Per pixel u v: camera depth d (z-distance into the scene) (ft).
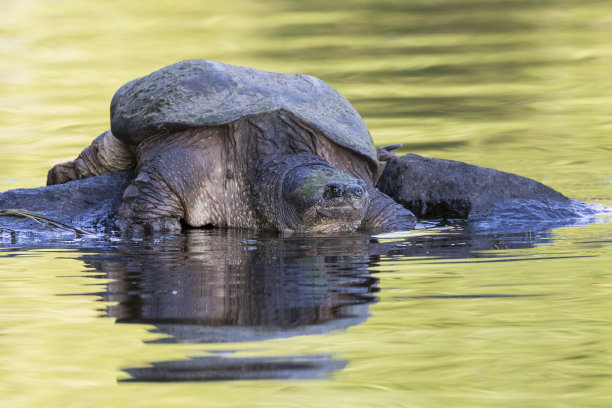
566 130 138.72
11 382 40.65
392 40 238.68
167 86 82.33
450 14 280.31
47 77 198.08
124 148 91.40
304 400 38.75
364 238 74.90
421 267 61.77
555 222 83.35
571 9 282.15
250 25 270.67
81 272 60.75
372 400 38.99
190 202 80.59
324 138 82.43
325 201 75.51
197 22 277.85
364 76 190.19
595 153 121.90
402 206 84.38
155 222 78.95
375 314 49.93
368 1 310.24
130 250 69.56
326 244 71.87
